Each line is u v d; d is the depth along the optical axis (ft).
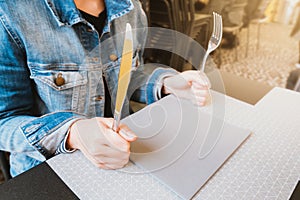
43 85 2.21
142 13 3.06
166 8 5.01
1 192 1.33
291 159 1.65
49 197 1.33
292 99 2.34
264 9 10.81
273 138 1.84
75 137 1.60
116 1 2.48
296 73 6.49
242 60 9.57
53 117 1.82
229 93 2.38
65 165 1.52
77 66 2.34
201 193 1.38
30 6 2.07
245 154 1.67
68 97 2.34
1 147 1.90
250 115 2.09
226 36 10.02
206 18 5.96
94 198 1.34
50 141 1.71
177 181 1.44
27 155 2.20
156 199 1.35
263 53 10.37
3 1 1.94
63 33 2.24
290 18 13.71
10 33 1.97
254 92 2.43
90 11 2.43
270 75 8.54
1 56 1.97
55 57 2.23
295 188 1.44
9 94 2.03
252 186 1.44
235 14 8.70
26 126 1.78
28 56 2.10
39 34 2.11
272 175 1.51
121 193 1.37
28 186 1.37
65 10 2.20
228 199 1.36
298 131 1.92
